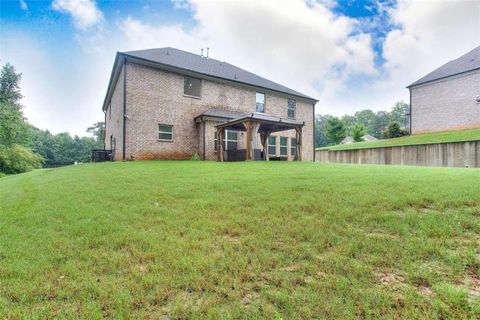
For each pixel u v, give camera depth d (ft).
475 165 46.37
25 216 15.05
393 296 6.60
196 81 54.60
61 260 9.32
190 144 52.75
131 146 46.39
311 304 6.42
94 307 6.63
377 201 14.20
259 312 6.26
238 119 44.50
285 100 68.28
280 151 65.67
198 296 7.03
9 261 9.30
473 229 10.23
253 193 17.53
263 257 8.93
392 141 81.56
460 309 6.03
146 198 17.62
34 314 6.40
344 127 149.79
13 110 100.32
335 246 9.52
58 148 208.64
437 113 80.79
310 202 14.75
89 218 13.94
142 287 7.45
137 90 47.32
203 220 12.92
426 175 22.56
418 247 8.98
